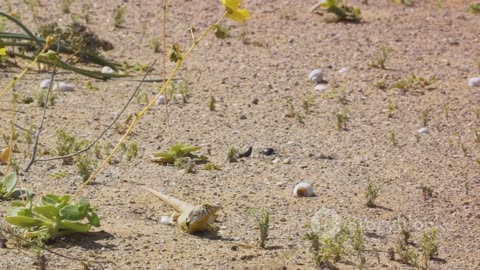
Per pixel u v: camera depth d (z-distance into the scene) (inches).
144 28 538.9
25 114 393.1
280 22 574.9
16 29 519.2
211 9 593.6
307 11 598.9
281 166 351.6
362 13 600.1
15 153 344.5
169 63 487.2
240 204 307.3
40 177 320.2
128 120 357.7
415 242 284.8
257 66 489.7
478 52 530.3
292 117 414.3
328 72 485.4
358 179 340.5
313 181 335.9
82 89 436.5
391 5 624.7
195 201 307.4
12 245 257.9
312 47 528.1
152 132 383.6
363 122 412.2
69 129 378.9
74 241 264.1
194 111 414.3
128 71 471.8
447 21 589.0
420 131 401.7
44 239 260.7
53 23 509.0
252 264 257.8
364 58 510.3
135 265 251.8
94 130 380.2
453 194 330.0
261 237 270.7
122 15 551.2
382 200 319.3
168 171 337.1
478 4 614.5
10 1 580.1
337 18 580.1
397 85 461.4
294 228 288.2
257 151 367.2
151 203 302.2
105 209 293.4
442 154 375.2
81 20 551.5
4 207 286.5
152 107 415.5
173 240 271.3
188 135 382.6
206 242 271.9
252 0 617.9
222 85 455.5
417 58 515.2
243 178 335.3
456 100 446.9
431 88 464.8
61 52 477.7
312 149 373.4
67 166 334.0
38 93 421.1
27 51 475.8
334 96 446.0
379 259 267.4
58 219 263.3
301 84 464.8
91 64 477.4
